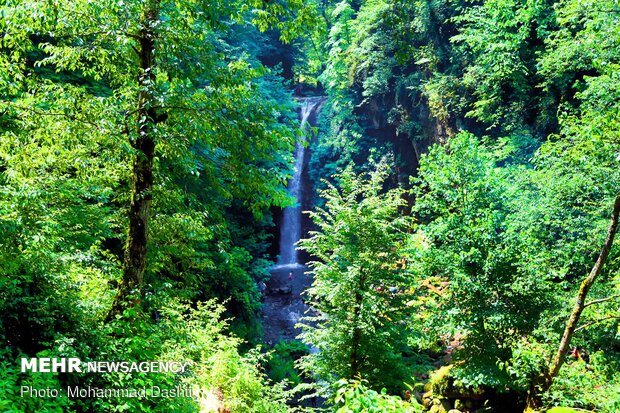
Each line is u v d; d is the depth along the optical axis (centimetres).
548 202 1223
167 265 1001
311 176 3106
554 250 1138
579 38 1337
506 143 1905
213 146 771
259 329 1962
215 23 716
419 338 1163
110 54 698
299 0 798
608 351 1033
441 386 1269
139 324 673
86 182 737
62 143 642
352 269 1056
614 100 943
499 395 1198
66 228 725
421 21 2288
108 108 613
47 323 552
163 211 928
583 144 934
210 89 714
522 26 1750
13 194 544
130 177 779
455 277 1115
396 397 420
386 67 2575
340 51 2839
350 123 2939
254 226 2466
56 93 601
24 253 561
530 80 1875
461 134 1284
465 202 1232
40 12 552
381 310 1076
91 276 791
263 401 938
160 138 682
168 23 700
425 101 2462
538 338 1093
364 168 2866
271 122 755
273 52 3700
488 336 1127
